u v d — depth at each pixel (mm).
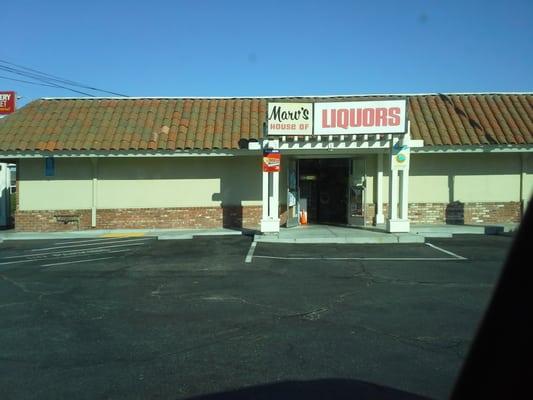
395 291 9727
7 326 7703
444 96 22141
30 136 19969
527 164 20281
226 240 17266
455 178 20375
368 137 17344
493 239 16797
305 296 9391
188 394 5227
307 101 17078
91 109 21766
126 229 20312
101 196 20422
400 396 5102
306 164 22016
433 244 15781
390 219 17375
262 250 14906
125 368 5969
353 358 6203
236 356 6320
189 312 8391
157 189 20484
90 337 7141
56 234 19328
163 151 19359
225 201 20516
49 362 6188
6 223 24844
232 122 20812
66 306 8875
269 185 19203
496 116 20656
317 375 5680
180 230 19938
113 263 13156
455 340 6844
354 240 16359
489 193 20344
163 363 6113
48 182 20375
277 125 17047
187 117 21188
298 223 20594
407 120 16906
